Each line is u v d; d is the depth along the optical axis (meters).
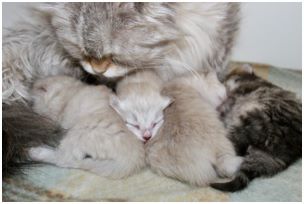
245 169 0.38
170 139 0.39
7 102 0.45
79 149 0.40
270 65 0.63
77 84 0.46
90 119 0.40
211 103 0.47
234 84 0.49
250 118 0.43
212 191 0.37
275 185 0.38
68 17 0.41
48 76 0.49
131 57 0.41
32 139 0.41
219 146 0.39
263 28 0.63
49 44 0.48
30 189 0.37
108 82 0.47
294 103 0.45
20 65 0.48
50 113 0.45
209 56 0.49
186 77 0.48
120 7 0.39
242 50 0.65
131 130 0.42
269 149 0.40
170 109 0.42
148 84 0.45
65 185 0.38
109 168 0.39
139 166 0.39
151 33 0.40
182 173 0.38
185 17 0.44
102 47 0.39
